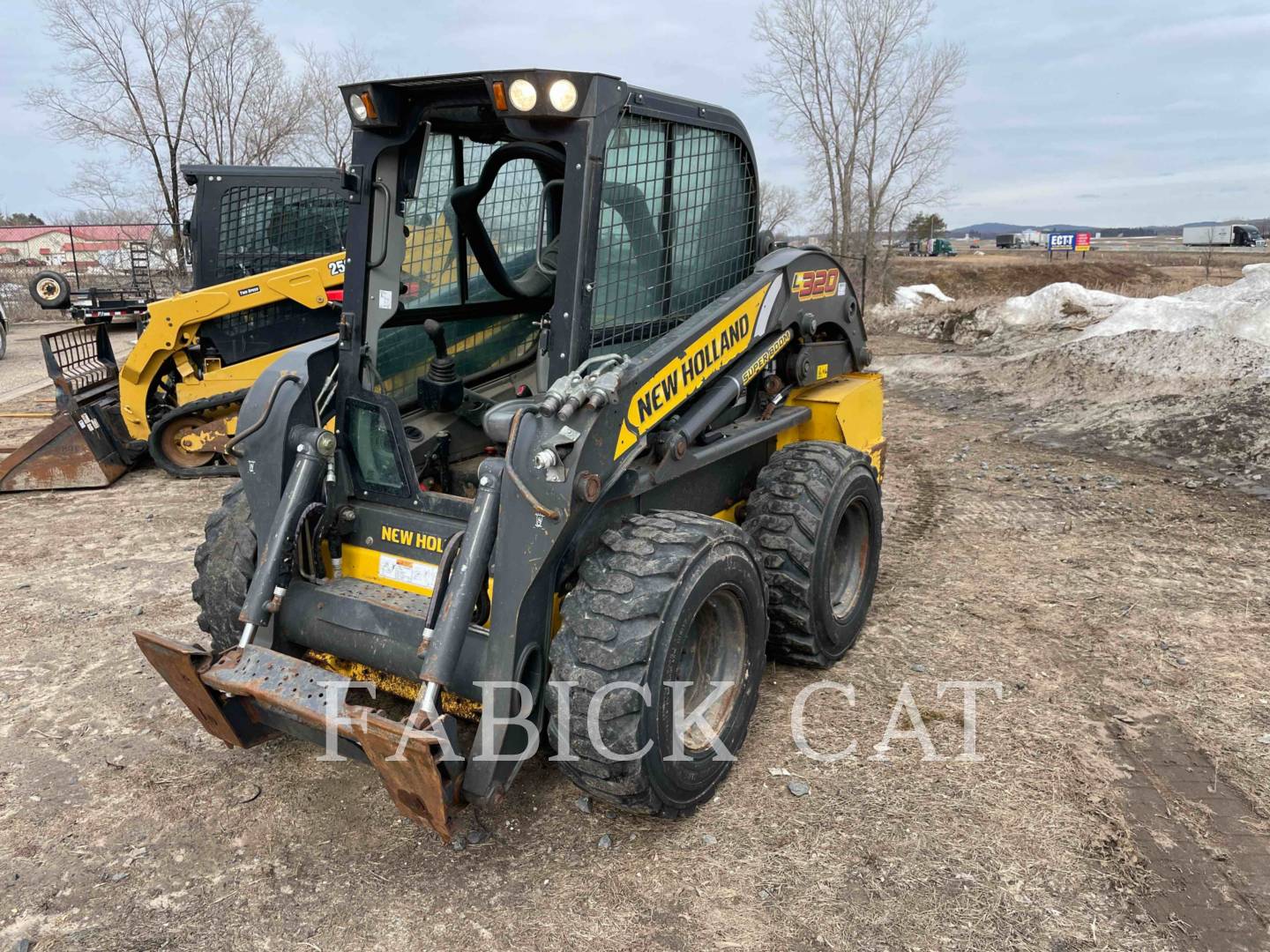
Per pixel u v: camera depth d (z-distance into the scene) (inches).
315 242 282.5
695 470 135.5
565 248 107.6
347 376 120.7
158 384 286.5
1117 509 245.0
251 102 721.0
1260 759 130.6
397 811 120.4
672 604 105.3
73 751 135.4
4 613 185.5
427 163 128.1
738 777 126.1
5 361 581.3
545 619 109.0
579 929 99.0
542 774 127.9
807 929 98.5
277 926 100.4
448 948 96.8
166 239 707.4
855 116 780.0
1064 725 139.3
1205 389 331.0
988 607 182.9
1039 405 374.9
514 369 154.4
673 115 121.4
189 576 206.7
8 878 108.3
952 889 104.2
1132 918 100.2
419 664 109.2
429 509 117.0
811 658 149.5
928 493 265.9
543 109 102.8
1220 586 192.2
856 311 181.9
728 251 142.9
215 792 125.0
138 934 99.3
